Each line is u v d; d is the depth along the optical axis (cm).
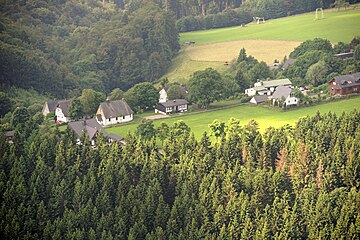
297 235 10294
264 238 10219
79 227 10881
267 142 12800
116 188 11750
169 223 10669
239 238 10556
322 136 12812
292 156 12075
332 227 10069
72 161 12619
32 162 12519
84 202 11300
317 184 11381
